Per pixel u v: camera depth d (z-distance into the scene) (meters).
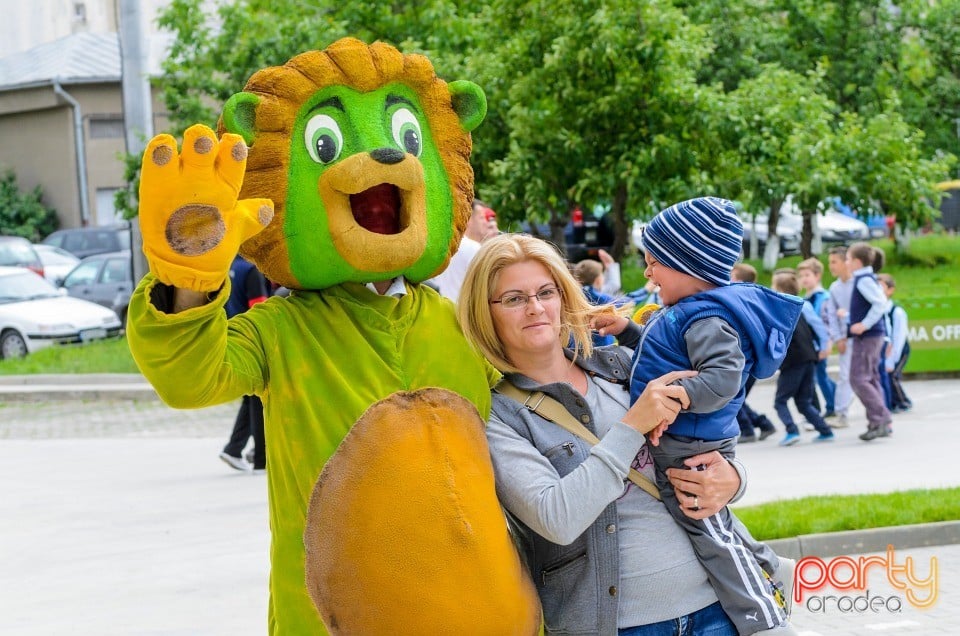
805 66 22.61
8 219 36.44
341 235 3.30
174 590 6.73
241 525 8.34
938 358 16.45
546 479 3.23
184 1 18.20
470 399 3.39
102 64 36.97
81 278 22.50
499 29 16.52
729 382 3.27
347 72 3.43
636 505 3.35
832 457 10.75
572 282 3.50
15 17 46.94
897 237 27.41
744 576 3.28
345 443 3.16
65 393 16.55
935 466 10.04
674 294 3.57
